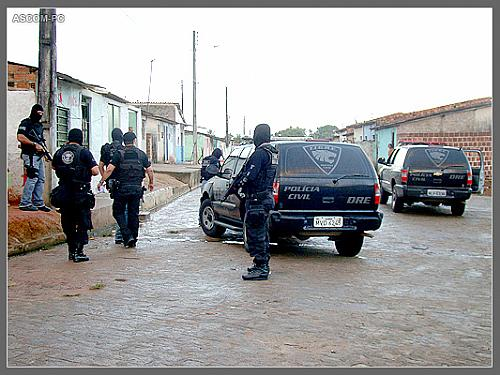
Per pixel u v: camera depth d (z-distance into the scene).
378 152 41.28
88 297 6.77
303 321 5.94
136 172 10.20
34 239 9.90
